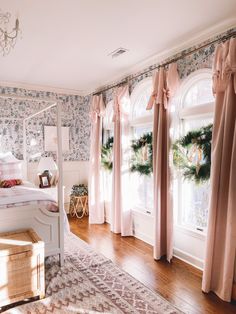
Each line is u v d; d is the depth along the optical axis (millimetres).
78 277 2639
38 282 2271
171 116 3057
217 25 2502
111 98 4441
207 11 2258
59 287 2445
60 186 2885
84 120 5273
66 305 2170
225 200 2342
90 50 3088
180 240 3115
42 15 2283
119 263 2986
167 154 3064
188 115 2992
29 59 3354
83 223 4598
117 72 3947
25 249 2211
